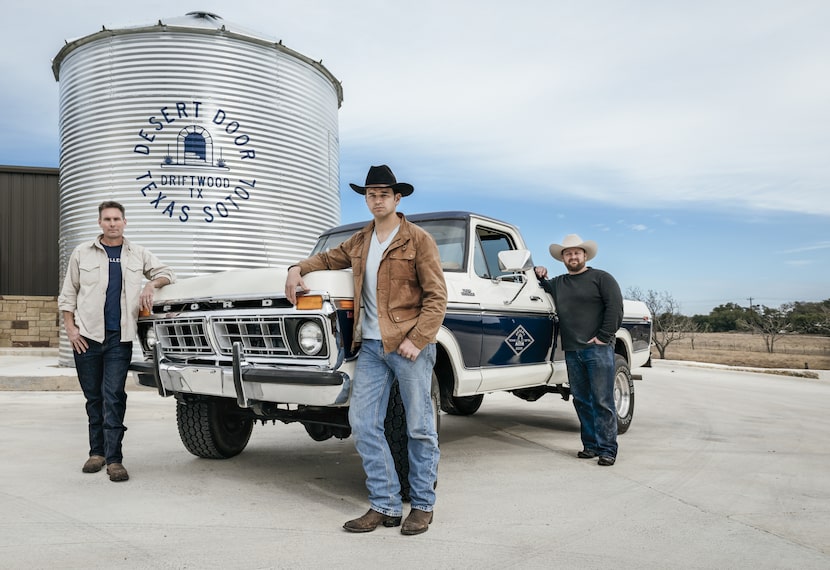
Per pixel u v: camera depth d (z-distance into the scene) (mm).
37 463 4949
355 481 4559
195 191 10789
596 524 3590
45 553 3023
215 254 10883
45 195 20312
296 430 6770
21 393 9648
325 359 3703
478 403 8133
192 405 4992
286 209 11672
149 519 3584
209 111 10922
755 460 5391
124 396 4621
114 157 10797
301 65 12094
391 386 3596
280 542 3225
